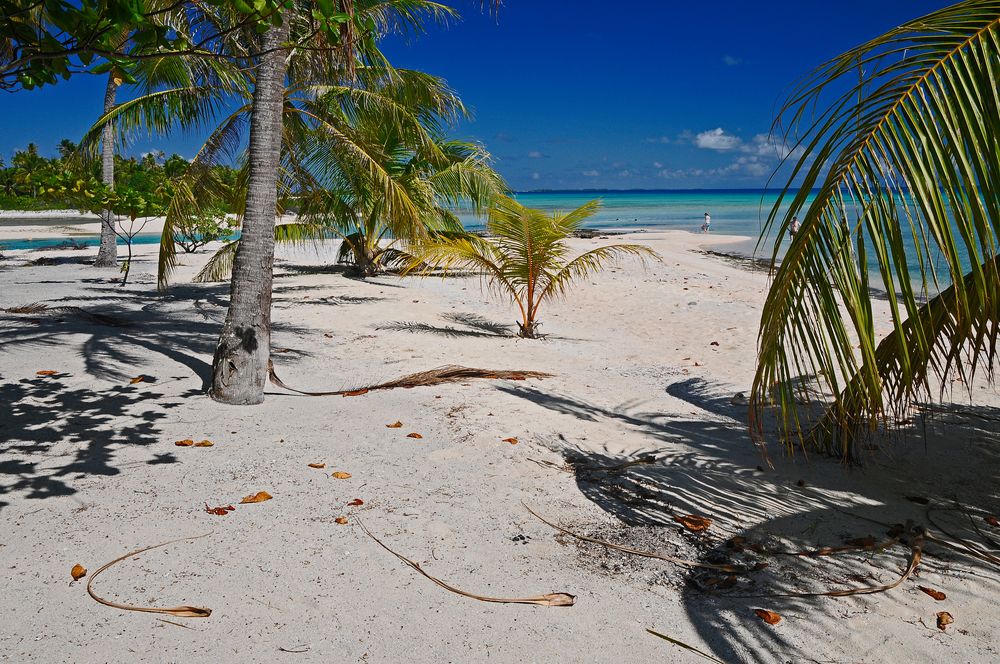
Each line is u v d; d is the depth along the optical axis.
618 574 3.34
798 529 3.88
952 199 2.57
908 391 4.21
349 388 6.93
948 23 2.65
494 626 2.87
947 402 6.66
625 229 47.41
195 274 17.75
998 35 2.56
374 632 2.80
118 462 4.56
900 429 5.75
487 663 2.62
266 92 6.02
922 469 4.89
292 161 13.02
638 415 6.44
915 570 3.38
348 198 15.91
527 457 4.96
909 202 2.69
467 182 16.30
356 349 8.95
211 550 3.41
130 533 3.56
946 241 2.60
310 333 9.87
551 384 7.45
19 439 4.89
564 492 4.38
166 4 7.11
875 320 11.23
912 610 3.02
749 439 5.65
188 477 4.36
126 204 12.16
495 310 13.17
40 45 3.03
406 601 3.03
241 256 6.05
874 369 2.91
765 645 2.77
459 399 6.43
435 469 4.65
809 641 2.79
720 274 19.41
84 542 3.44
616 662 2.65
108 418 5.48
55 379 6.53
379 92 13.90
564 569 3.38
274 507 3.95
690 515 4.06
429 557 3.45
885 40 2.73
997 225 2.54
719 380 8.10
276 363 7.84
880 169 2.71
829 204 2.86
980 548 3.65
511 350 9.49
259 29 3.22
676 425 6.12
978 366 7.97
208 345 8.70
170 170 21.14
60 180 11.12
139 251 25.44
